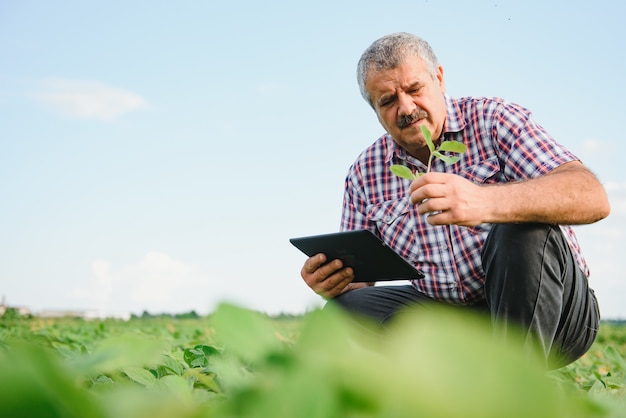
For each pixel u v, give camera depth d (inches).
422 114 120.5
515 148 116.3
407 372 9.1
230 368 22.1
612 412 17.7
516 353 9.0
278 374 10.9
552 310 89.1
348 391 9.9
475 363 8.9
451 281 118.6
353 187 138.0
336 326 11.1
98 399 12.7
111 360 15.3
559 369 117.4
